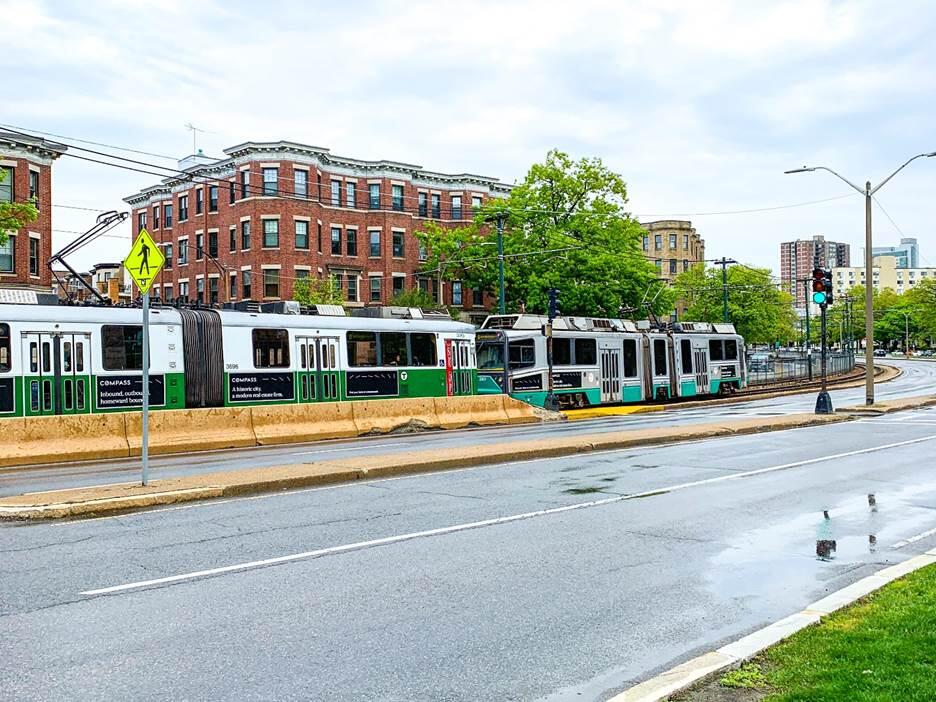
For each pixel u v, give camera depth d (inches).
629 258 1930.4
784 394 1802.4
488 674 213.9
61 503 422.3
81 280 921.5
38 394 789.9
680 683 195.3
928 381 2401.6
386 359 1082.1
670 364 1584.6
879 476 557.0
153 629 245.3
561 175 1964.8
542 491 494.0
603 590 288.0
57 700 195.6
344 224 2161.7
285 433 865.5
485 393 1291.8
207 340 914.1
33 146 1567.4
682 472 574.9
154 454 762.2
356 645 233.3
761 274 3334.2
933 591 265.0
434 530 382.6
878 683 187.3
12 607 266.1
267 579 299.3
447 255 2111.2
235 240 2039.9
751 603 275.0
